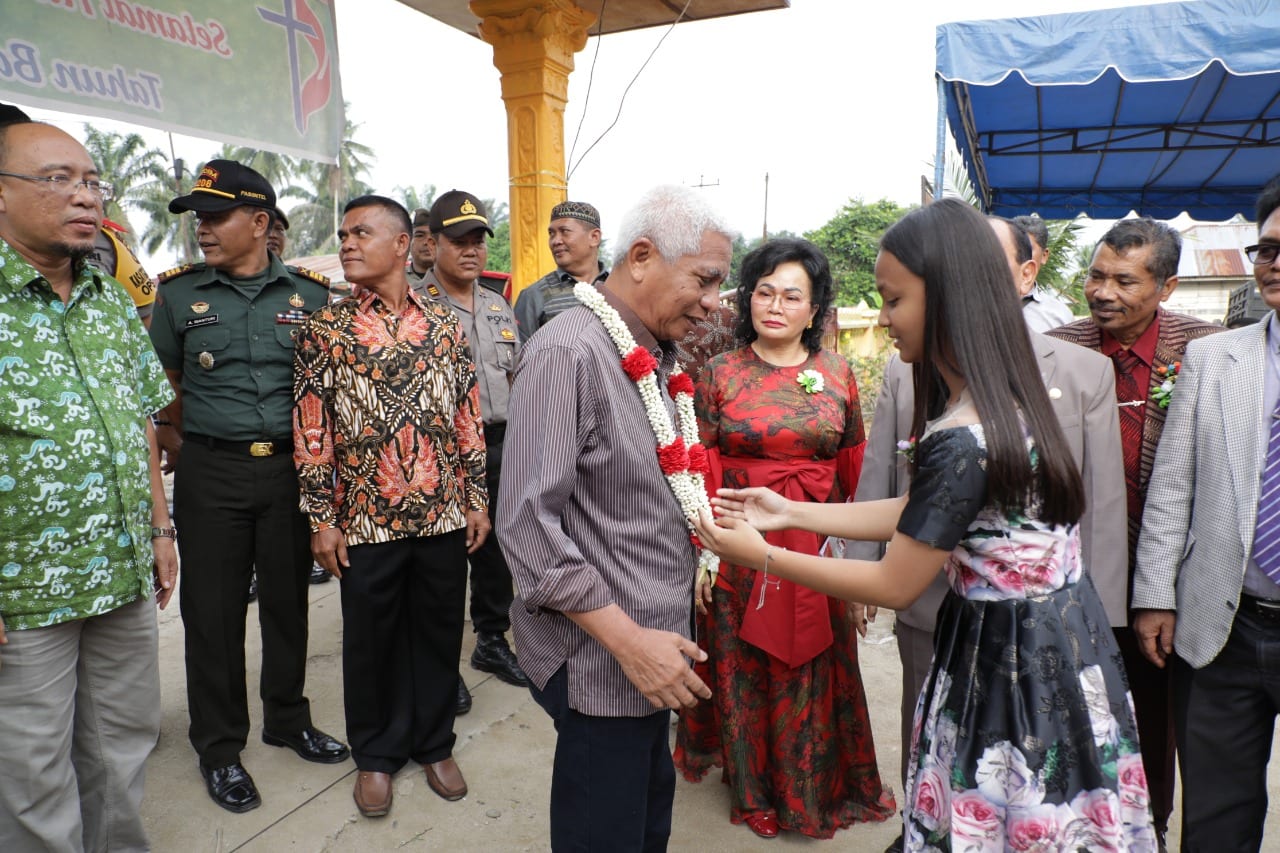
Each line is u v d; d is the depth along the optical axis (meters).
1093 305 2.30
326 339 2.52
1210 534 1.94
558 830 1.75
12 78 2.39
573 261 3.90
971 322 1.38
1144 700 2.38
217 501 2.60
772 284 2.53
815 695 2.53
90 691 2.09
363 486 2.56
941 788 1.48
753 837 2.54
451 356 2.73
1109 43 4.75
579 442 1.60
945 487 1.37
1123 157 8.76
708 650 2.74
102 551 1.97
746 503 1.78
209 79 2.94
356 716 2.62
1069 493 1.38
